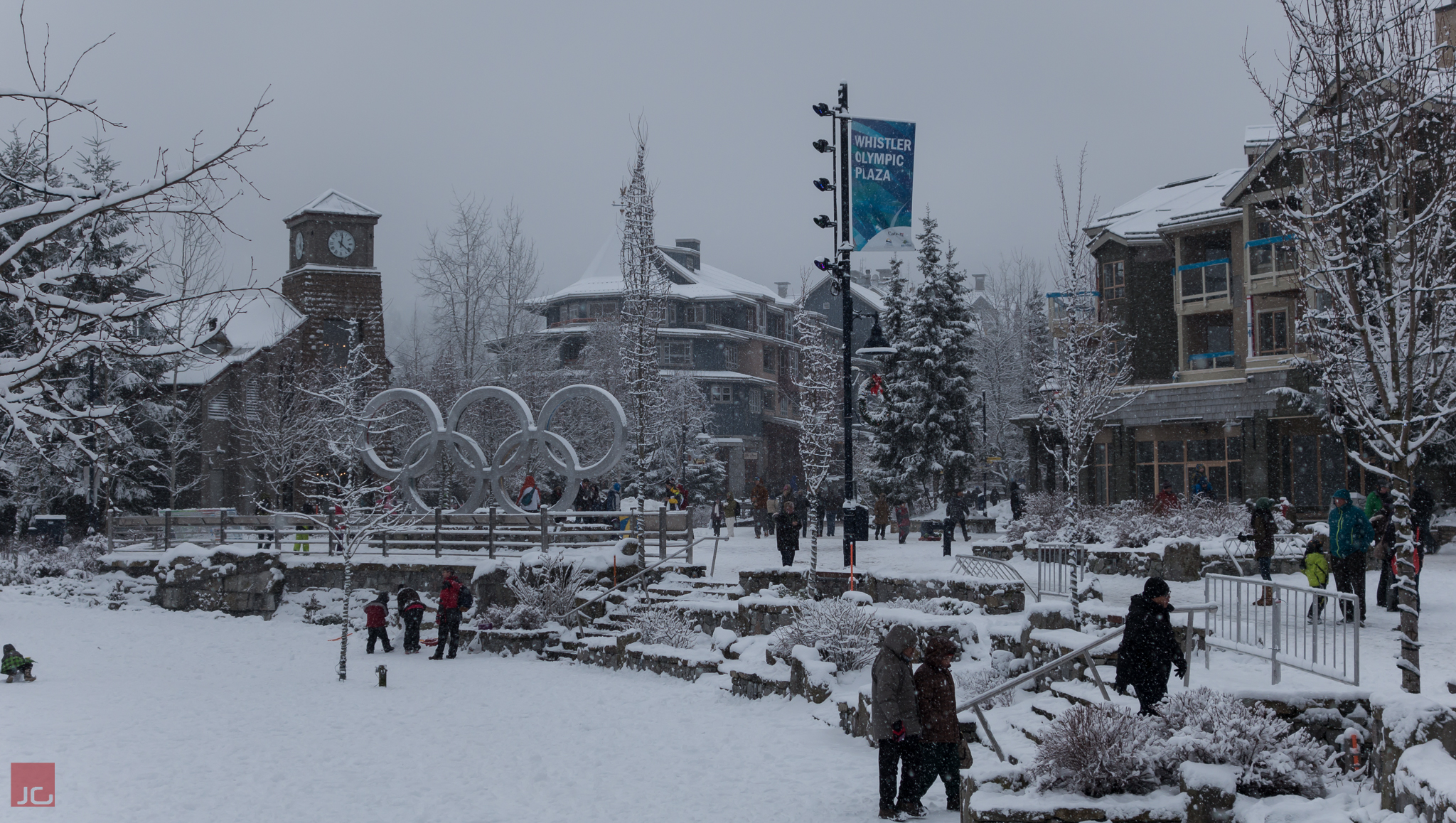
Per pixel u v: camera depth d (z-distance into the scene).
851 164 20.44
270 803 10.68
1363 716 9.24
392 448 50.84
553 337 65.38
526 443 28.38
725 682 16.77
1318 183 9.67
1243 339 38.38
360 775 11.91
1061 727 8.71
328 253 54.62
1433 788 6.27
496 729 14.48
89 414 9.96
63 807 10.31
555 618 22.70
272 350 48.66
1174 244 41.94
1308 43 9.40
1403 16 9.11
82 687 18.08
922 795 9.86
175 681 18.89
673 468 58.53
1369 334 8.95
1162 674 9.31
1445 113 9.21
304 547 28.78
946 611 17.20
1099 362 29.36
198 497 47.50
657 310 37.03
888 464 49.59
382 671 18.31
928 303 48.97
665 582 24.56
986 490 60.91
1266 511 16.48
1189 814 7.82
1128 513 28.23
